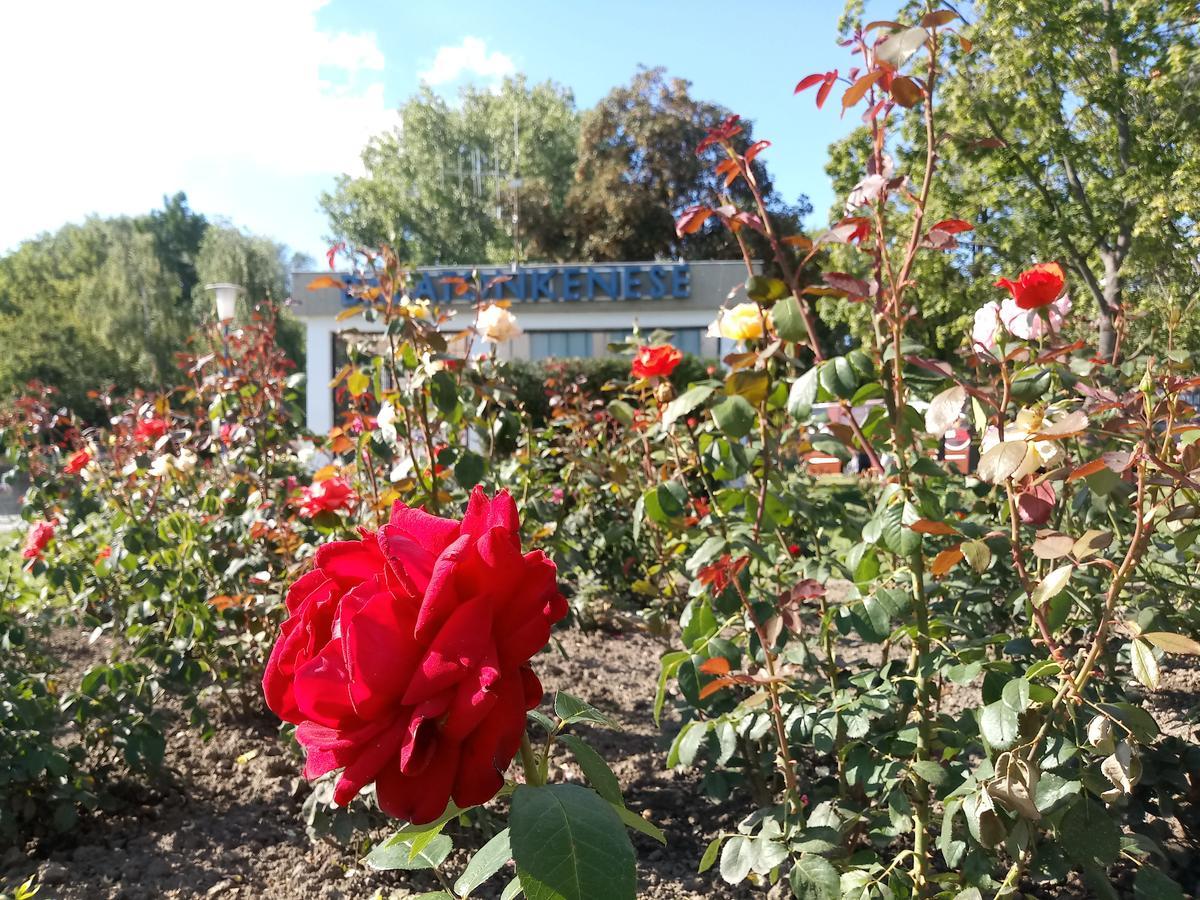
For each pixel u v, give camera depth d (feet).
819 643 6.88
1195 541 5.82
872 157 6.06
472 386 9.51
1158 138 33.06
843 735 6.31
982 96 37.22
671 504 7.27
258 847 8.18
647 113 92.99
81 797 8.21
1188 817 6.48
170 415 16.37
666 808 8.65
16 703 7.98
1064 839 4.49
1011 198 38.99
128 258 141.38
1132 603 7.63
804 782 7.46
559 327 57.88
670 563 12.47
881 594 5.72
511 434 10.06
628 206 89.71
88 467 15.61
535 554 2.32
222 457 15.51
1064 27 34.76
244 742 10.64
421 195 135.85
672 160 90.48
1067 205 38.55
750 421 5.90
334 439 10.27
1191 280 14.97
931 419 4.75
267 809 8.99
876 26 5.42
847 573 6.88
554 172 131.13
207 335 16.84
